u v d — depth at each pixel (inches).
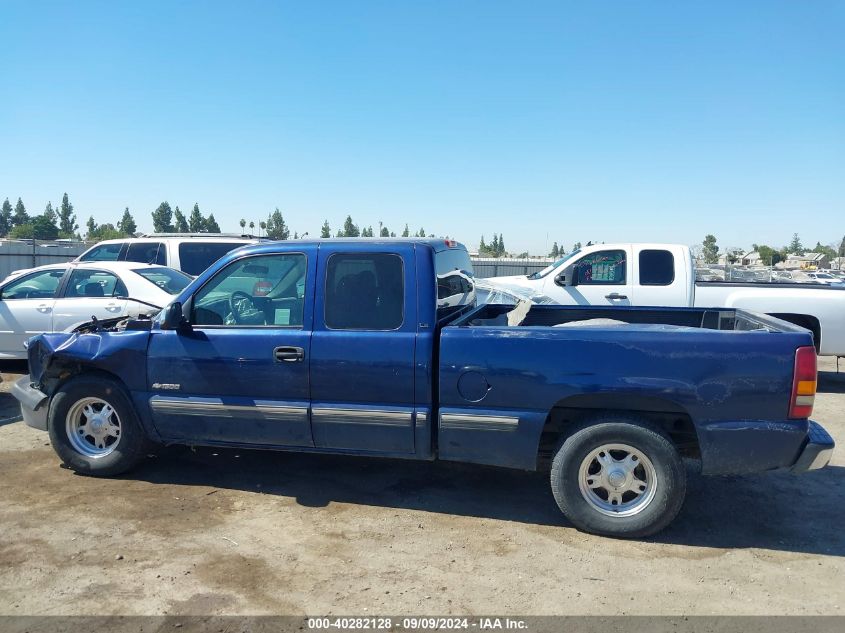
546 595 143.0
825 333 365.7
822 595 144.1
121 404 201.0
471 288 233.6
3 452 231.1
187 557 157.8
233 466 220.7
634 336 164.6
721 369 160.6
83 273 348.8
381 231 1090.7
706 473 165.3
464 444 174.6
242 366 186.5
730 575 152.7
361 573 151.6
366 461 228.1
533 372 168.4
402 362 175.6
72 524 174.6
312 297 183.6
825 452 159.5
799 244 3988.7
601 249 401.7
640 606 139.0
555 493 172.2
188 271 455.2
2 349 337.4
